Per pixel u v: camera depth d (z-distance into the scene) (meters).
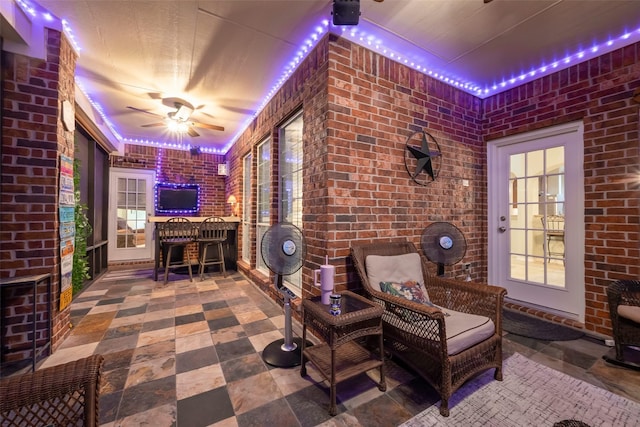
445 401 1.45
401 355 1.79
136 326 2.57
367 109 2.42
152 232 5.75
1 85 1.97
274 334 2.43
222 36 2.38
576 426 1.36
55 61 2.14
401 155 2.63
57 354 2.06
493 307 1.84
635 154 2.21
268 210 4.08
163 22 2.20
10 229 1.99
